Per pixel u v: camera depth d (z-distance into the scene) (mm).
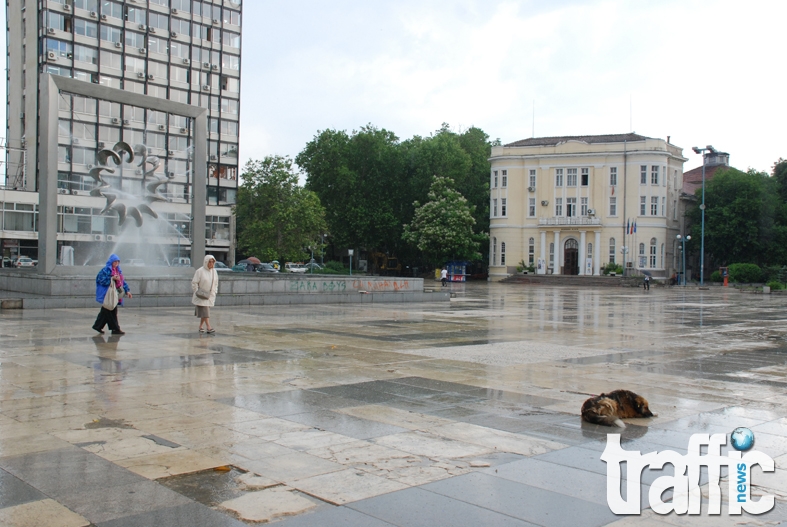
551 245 67250
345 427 6375
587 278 60938
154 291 21609
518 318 20781
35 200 55031
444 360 10953
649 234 64250
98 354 10727
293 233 49906
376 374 9430
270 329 15258
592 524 4098
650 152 64000
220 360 10391
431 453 5547
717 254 68250
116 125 54375
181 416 6684
